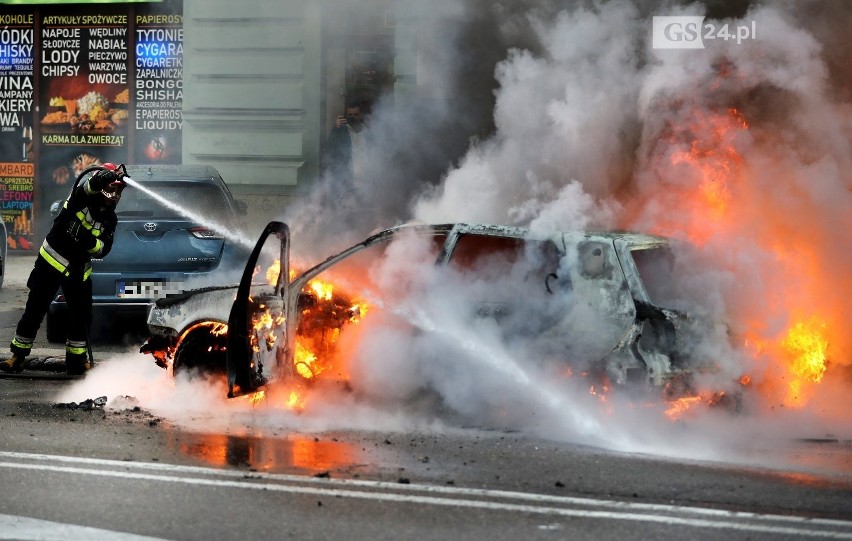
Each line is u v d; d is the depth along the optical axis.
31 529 15.62
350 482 18.27
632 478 18.70
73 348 27.44
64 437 21.19
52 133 53.31
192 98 47.81
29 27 53.00
